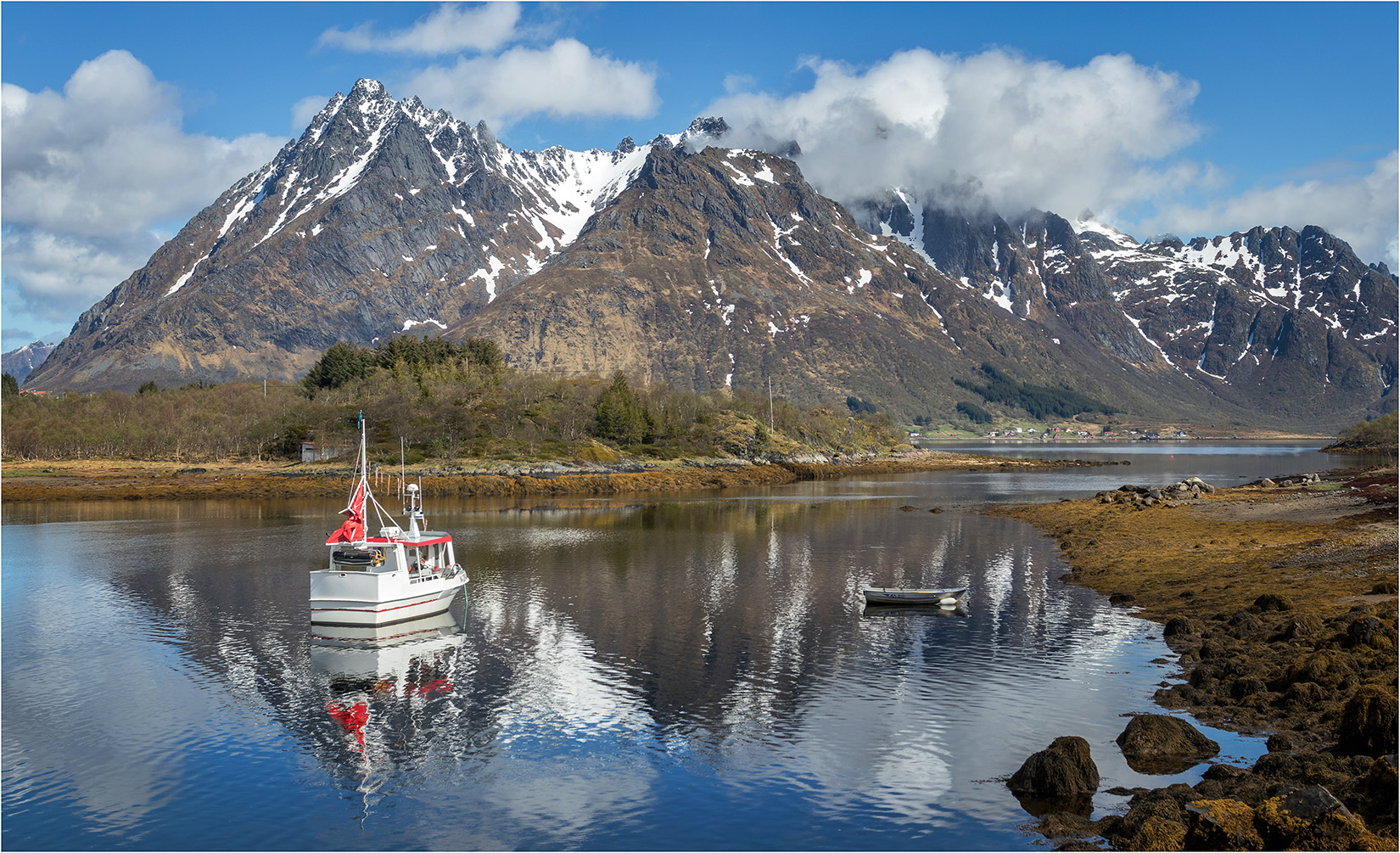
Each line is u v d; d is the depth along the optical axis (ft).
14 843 115.96
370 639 214.69
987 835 110.73
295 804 126.62
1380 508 360.48
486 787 131.23
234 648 207.62
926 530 416.67
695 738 146.82
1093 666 177.58
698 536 406.62
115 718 160.76
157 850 114.52
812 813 119.55
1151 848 95.09
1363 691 115.44
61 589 277.44
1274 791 103.40
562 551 358.02
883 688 168.66
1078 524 405.18
